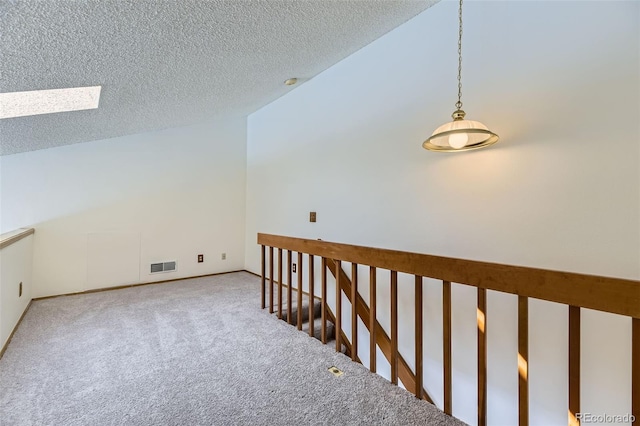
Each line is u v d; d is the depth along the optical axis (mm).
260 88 3676
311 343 2475
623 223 1581
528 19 1912
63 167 3682
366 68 3018
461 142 1837
